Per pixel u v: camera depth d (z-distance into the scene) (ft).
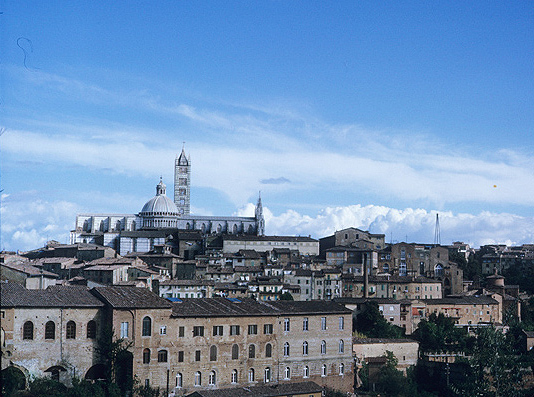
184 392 475.31
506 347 384.27
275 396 469.16
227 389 469.16
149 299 477.77
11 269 636.48
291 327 531.91
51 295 455.63
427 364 621.31
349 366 560.61
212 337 492.13
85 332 454.81
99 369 458.91
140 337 459.32
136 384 452.35
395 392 563.48
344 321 562.25
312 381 536.01
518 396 370.32
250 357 508.12
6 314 425.69
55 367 440.86
